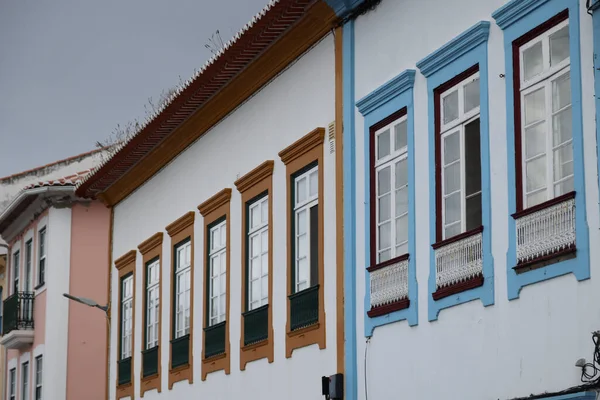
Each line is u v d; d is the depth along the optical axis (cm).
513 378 1090
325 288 1473
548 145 1073
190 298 1948
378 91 1365
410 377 1269
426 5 1302
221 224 1850
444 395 1202
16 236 3078
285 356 1570
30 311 2861
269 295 1636
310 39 1552
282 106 1644
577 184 1018
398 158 1337
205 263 1891
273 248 1634
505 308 1109
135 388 2206
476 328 1154
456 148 1225
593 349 987
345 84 1455
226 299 1791
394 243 1337
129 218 2327
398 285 1302
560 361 1027
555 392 1029
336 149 1462
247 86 1744
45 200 2766
